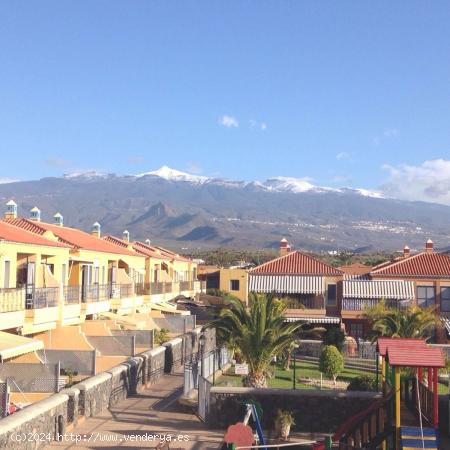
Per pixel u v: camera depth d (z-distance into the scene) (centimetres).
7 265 3266
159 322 5081
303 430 2547
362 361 4944
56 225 5300
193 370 2978
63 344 3525
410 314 4516
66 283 4103
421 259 6819
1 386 2105
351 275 6975
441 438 2436
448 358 4341
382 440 2131
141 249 6744
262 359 3131
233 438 1989
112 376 2780
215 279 8881
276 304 3288
